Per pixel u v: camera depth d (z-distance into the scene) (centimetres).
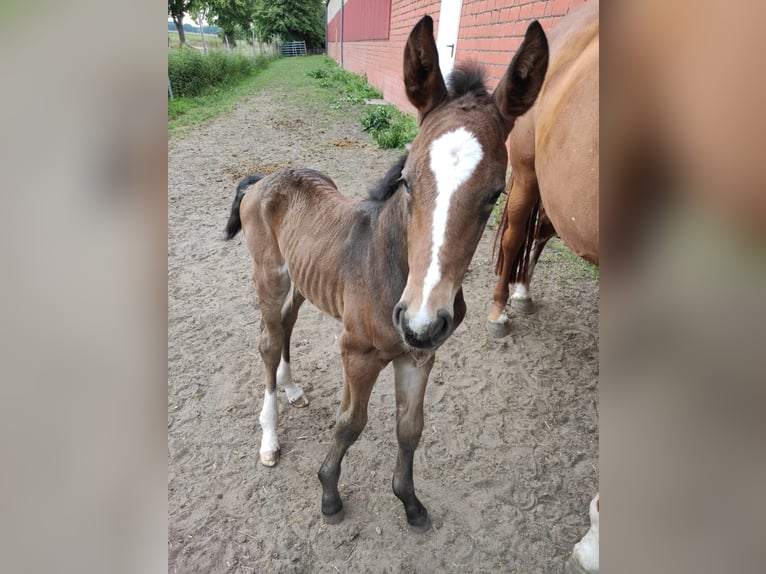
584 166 221
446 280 142
